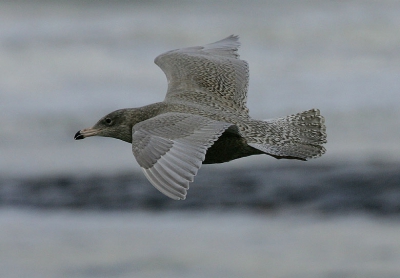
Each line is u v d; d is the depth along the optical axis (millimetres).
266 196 16578
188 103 9680
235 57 11062
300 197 16500
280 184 17031
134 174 18125
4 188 17531
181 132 7871
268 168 17875
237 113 9789
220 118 9172
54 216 16297
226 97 10109
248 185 17047
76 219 16125
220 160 9352
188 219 15930
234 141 9062
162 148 7707
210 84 10258
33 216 16359
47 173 18281
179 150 7633
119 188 17344
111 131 9758
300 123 9609
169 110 9406
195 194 16781
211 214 16094
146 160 7668
